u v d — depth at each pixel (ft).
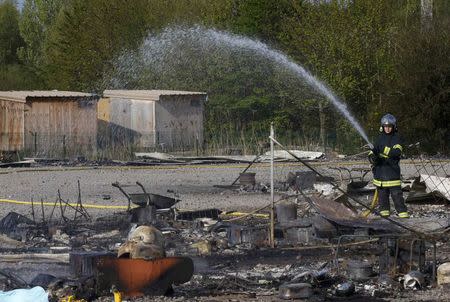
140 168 135.13
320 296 43.75
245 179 99.25
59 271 49.37
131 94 174.09
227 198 89.10
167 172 127.13
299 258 54.29
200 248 56.90
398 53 164.25
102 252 49.26
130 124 174.60
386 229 52.60
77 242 59.88
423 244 48.70
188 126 174.09
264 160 142.82
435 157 154.51
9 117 163.63
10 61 351.05
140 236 45.19
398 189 69.26
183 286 46.57
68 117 166.61
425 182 81.71
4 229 63.77
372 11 189.57
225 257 55.21
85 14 223.71
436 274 47.42
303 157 148.77
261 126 196.03
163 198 67.36
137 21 220.84
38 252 56.13
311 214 69.77
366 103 190.60
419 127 160.04
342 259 53.16
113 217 68.03
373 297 43.78
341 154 162.30
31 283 45.96
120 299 41.27
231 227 60.29
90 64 221.25
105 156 157.58
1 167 141.59
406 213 68.80
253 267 51.96
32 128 163.84
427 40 160.45
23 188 103.04
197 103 175.63
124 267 43.42
